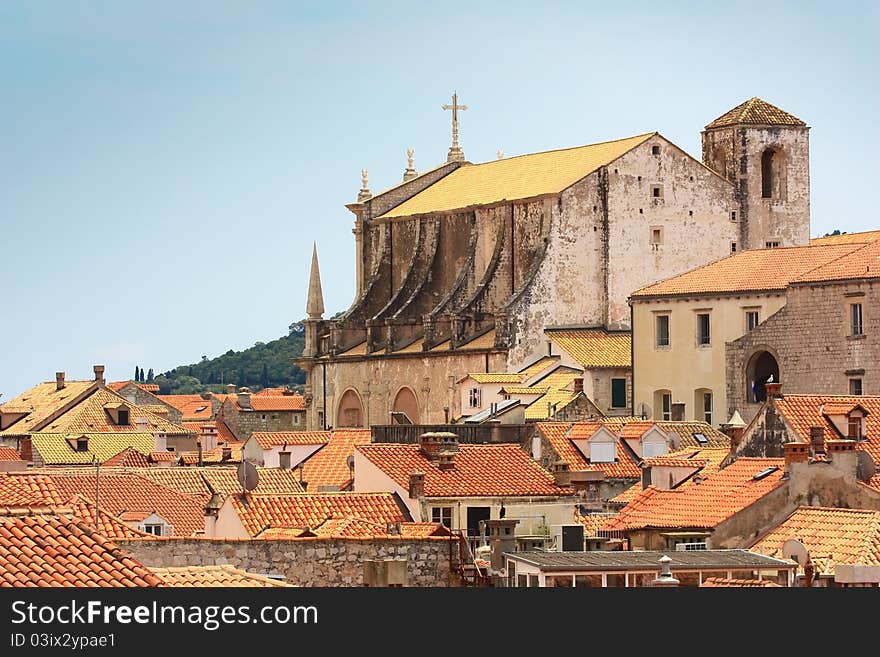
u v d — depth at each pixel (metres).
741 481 120.06
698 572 93.31
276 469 166.75
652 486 138.75
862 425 136.50
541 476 127.38
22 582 70.44
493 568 97.88
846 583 93.50
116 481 135.38
